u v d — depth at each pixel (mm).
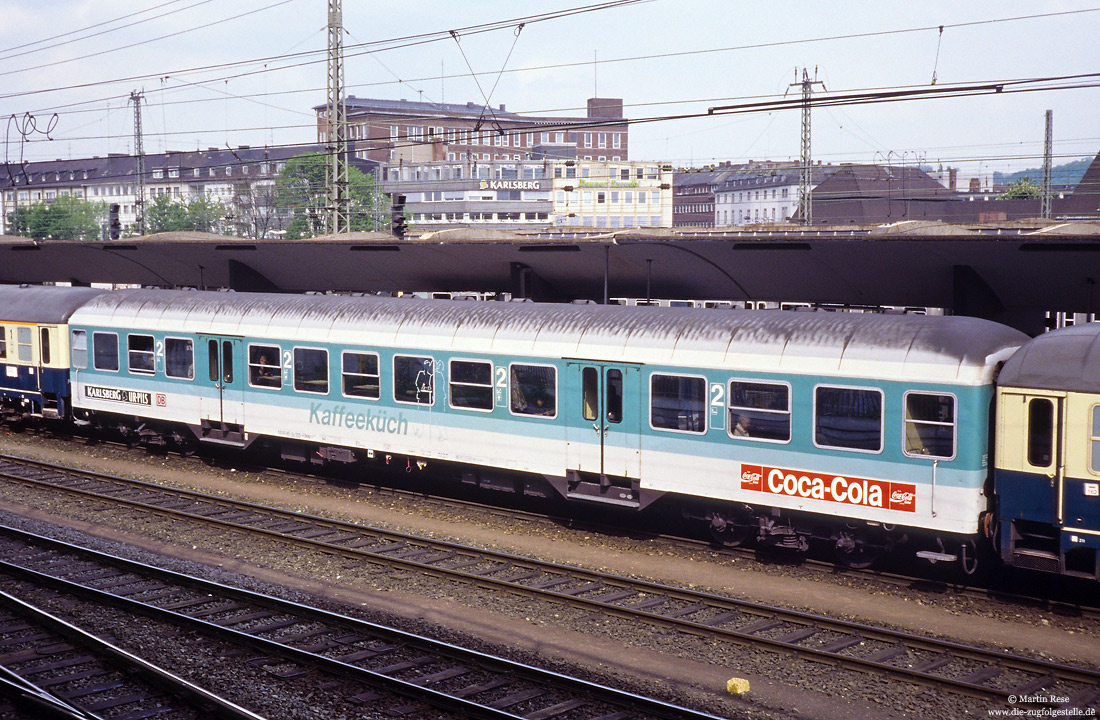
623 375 16719
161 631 12844
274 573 15680
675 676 11477
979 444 13695
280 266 28734
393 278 27406
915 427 14055
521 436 17969
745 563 16000
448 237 24906
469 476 19438
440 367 18906
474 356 18422
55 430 28797
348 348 20219
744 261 20094
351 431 20359
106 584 14961
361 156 128750
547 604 13961
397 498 20688
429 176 125875
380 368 19750
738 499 15719
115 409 24859
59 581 14664
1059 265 16297
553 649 12305
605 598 14133
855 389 14516
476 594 14461
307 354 20953
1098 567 13000
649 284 22453
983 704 10633
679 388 16172
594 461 17141
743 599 14281
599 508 19672
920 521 14062
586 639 12656
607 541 17328
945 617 13508
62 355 25922
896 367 14156
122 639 12539
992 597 14148
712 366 15773
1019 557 13734
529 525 18422
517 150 134875
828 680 11320
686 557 16375
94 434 27969
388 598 14391
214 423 23156
